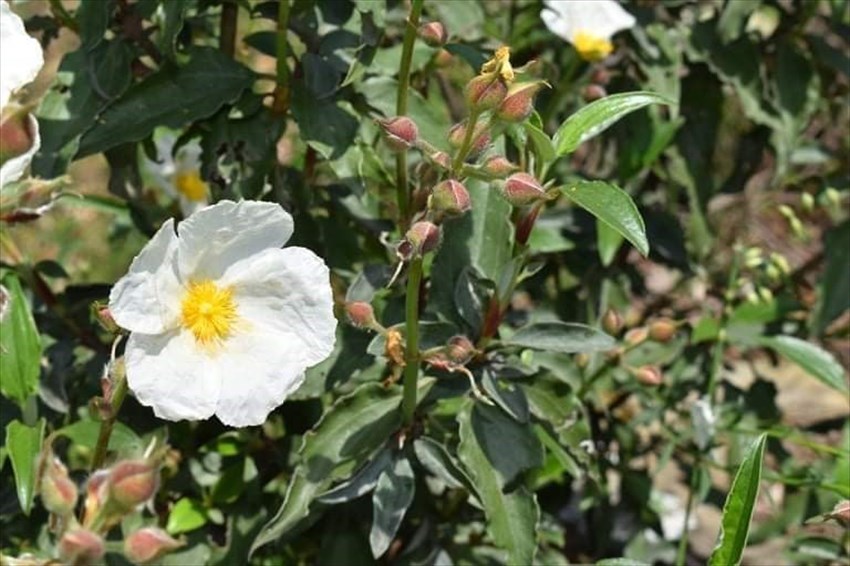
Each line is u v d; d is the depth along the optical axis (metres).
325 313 2.42
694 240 3.95
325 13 3.08
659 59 3.68
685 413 3.99
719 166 4.40
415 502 3.42
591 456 3.39
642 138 3.69
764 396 4.00
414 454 2.90
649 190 4.26
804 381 5.60
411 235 2.43
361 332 3.01
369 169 3.00
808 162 4.15
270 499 3.42
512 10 3.70
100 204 3.60
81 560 2.09
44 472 2.16
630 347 3.37
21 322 2.88
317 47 3.08
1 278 3.05
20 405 2.91
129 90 2.99
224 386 2.41
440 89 3.96
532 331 2.83
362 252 3.34
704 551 4.88
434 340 2.79
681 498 5.08
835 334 4.16
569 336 2.82
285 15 2.97
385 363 2.98
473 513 3.47
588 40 3.39
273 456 3.45
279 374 2.41
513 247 2.89
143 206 3.57
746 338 3.76
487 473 2.79
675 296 4.36
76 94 3.02
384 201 3.10
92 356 3.39
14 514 3.18
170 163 3.90
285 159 3.98
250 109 3.06
